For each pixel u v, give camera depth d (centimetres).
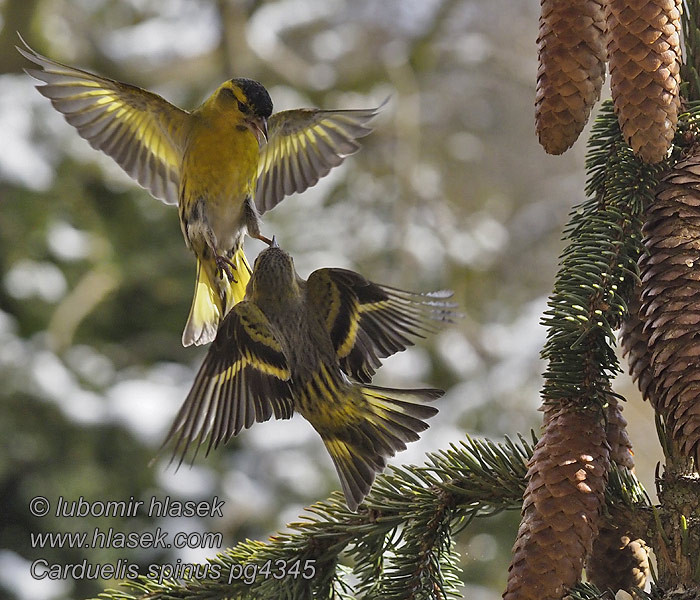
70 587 1264
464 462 396
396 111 1778
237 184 513
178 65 1725
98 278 1559
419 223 1747
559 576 318
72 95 545
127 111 546
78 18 1720
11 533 1297
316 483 1380
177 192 554
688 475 342
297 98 1784
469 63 2016
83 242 1557
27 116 1570
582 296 354
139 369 1510
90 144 557
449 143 2053
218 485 1321
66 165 1577
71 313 1521
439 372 1505
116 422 1348
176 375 1532
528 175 2125
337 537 410
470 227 1836
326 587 411
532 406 1405
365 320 367
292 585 409
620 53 337
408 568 387
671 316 329
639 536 348
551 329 351
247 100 506
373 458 362
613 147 388
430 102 2125
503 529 1205
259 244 1552
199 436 342
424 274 1697
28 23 1595
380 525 402
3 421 1313
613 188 369
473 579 1188
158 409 1384
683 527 334
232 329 358
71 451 1337
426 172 1834
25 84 1598
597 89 360
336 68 1845
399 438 361
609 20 340
